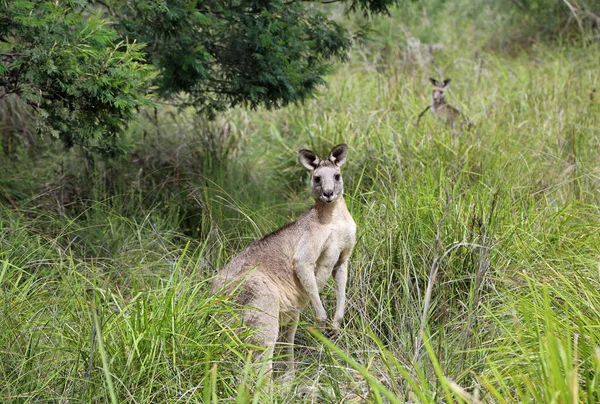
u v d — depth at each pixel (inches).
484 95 533.3
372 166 389.4
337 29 399.9
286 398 217.6
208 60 365.7
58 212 357.4
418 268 285.9
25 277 288.8
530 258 283.0
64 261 305.9
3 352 216.8
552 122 454.0
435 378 218.7
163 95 366.9
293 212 368.8
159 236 302.0
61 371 220.7
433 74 631.8
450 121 460.8
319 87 542.9
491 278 269.3
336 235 260.8
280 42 353.1
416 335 249.8
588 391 172.2
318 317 257.4
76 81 286.8
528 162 388.8
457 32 755.4
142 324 226.7
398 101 514.6
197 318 230.4
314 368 245.6
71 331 232.5
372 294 271.1
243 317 243.9
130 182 395.5
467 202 314.3
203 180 392.5
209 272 286.8
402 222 297.0
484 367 221.1
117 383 206.1
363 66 634.2
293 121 496.1
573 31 696.4
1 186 375.6
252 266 257.0
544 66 613.6
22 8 275.9
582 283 241.3
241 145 466.0
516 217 303.4
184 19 334.0
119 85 297.0
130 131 464.8
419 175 352.8
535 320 213.0
